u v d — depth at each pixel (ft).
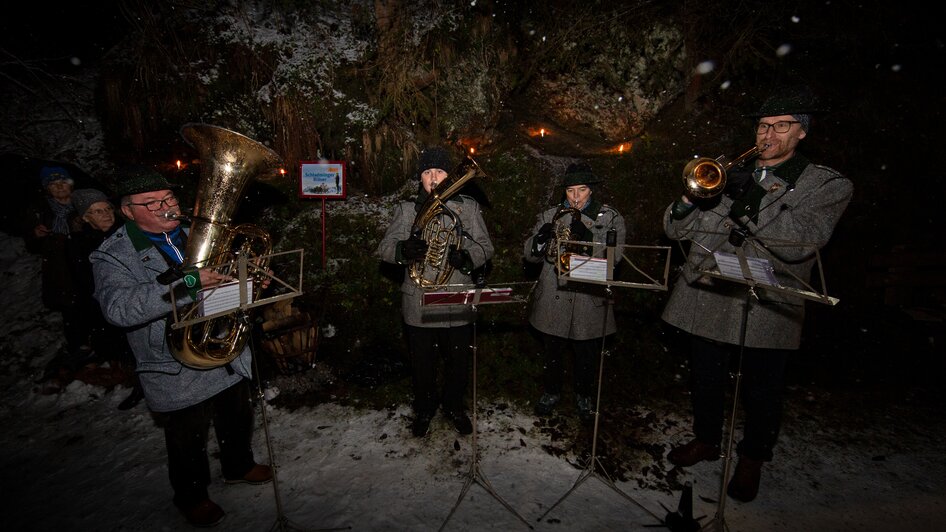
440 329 9.54
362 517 8.11
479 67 16.40
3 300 14.61
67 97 17.61
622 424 10.86
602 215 9.81
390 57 15.85
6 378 12.50
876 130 16.57
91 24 18.63
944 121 16.56
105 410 11.44
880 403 11.63
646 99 17.11
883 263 15.01
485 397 11.87
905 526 7.95
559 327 10.12
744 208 7.42
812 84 17.10
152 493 8.73
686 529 7.45
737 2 16.55
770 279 6.23
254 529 7.83
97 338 12.23
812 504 8.45
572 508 8.30
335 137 16.14
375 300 13.91
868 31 17.26
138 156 16.52
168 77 15.72
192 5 15.99
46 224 12.10
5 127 16.72
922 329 13.93
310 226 15.21
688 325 8.52
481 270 10.58
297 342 12.01
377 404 11.51
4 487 9.05
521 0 17.20
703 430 9.14
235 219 15.28
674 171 15.44
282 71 15.87
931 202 15.79
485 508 8.31
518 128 17.39
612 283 7.20
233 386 7.96
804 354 13.61
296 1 16.10
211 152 7.04
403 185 16.53
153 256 6.72
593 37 16.79
